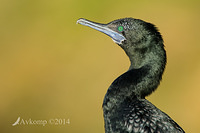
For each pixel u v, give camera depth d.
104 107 7.68
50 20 19.80
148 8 20.00
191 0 19.84
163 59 7.97
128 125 7.30
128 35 8.13
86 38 18.72
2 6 20.27
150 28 8.05
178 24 19.23
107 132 7.66
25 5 20.28
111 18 19.95
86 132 15.68
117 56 17.67
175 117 16.08
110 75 17.19
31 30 19.50
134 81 7.74
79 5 20.19
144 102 7.63
